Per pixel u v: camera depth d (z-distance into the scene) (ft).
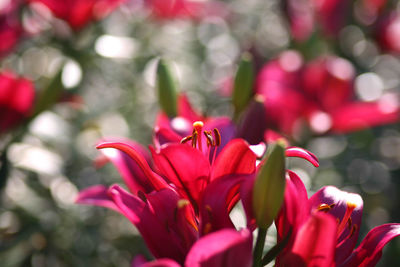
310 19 5.06
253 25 5.95
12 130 4.00
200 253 2.69
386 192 5.14
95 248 4.34
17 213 4.27
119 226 4.48
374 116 4.38
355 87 4.67
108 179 4.57
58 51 4.55
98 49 4.50
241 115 3.41
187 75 5.13
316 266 2.82
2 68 4.61
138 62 4.90
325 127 4.43
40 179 4.41
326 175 4.94
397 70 5.65
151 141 4.82
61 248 4.28
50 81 3.93
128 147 2.90
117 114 4.78
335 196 3.05
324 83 4.40
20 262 4.21
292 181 2.92
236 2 6.04
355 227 2.99
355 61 5.26
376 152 5.23
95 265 4.31
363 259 2.95
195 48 5.52
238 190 2.95
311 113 4.42
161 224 2.93
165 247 2.91
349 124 4.41
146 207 2.94
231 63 5.51
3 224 4.25
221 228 2.86
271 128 4.43
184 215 2.87
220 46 5.72
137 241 4.44
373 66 5.42
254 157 2.89
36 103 3.94
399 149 5.33
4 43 4.31
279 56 4.90
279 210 2.90
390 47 5.20
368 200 5.03
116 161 3.06
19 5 4.32
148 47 5.03
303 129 4.47
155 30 5.09
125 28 4.90
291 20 5.05
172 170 2.94
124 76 4.86
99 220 4.44
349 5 5.09
